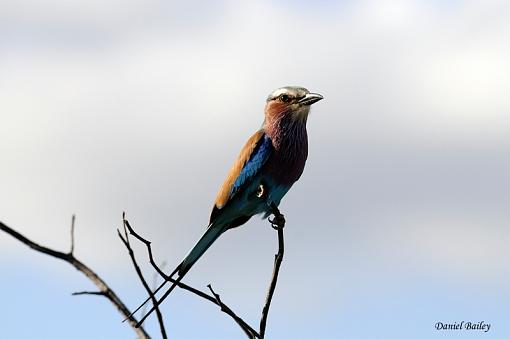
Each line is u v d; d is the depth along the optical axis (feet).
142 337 21.35
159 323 21.39
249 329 23.56
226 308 23.29
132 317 21.45
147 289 21.40
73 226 21.31
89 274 21.38
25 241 20.86
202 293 23.16
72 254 21.33
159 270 22.40
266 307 26.94
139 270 21.33
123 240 21.25
